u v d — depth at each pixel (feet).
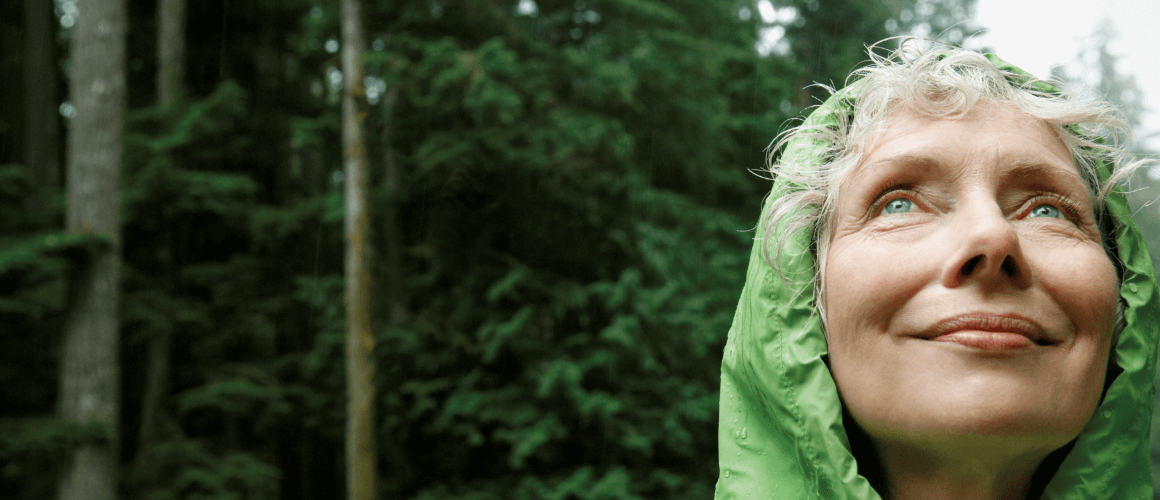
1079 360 2.17
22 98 38.17
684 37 22.61
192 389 26.40
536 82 19.60
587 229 22.26
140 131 26.48
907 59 2.62
